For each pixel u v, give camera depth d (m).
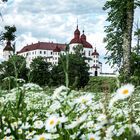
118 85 3.23
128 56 31.17
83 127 2.78
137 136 1.52
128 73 30.59
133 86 2.24
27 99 6.73
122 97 2.19
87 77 98.38
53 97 3.27
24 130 3.02
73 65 97.38
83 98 2.99
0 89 5.13
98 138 2.29
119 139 2.52
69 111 3.03
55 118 2.49
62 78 86.00
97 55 197.00
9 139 2.81
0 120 3.11
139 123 3.69
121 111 3.54
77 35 183.00
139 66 35.19
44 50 196.62
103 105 2.57
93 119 3.11
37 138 2.36
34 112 4.70
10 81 5.55
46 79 90.75
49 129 2.42
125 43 31.50
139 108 4.88
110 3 31.36
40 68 92.00
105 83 2.98
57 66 90.38
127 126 2.65
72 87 3.29
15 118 3.54
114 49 36.31
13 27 32.47
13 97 5.06
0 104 4.40
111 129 2.42
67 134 2.63
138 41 35.59
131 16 31.30
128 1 30.50
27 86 5.41
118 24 31.95
